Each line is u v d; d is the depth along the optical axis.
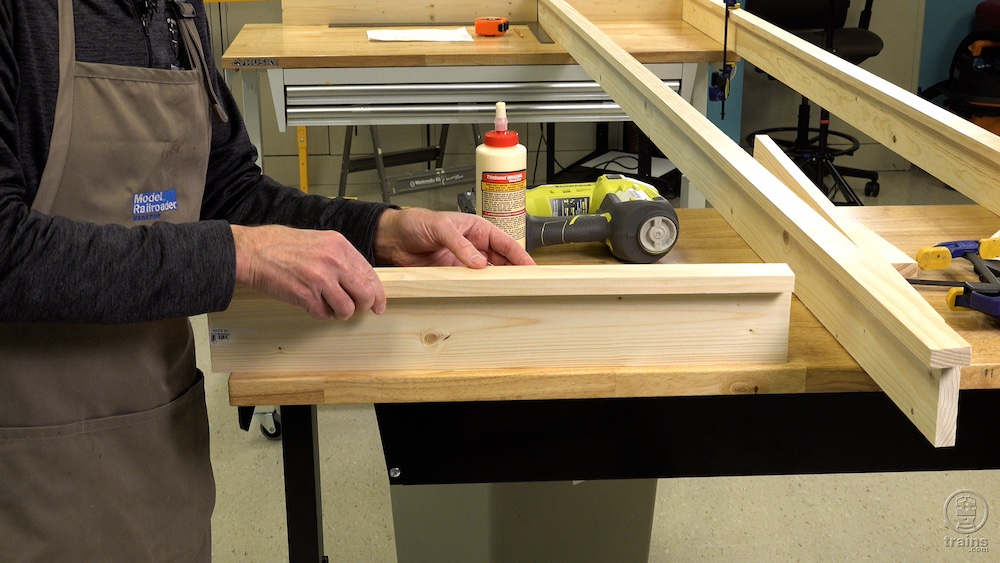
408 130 4.68
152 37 1.01
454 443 1.14
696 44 2.52
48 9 0.90
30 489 0.99
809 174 4.36
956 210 1.49
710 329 1.02
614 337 1.02
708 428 1.13
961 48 4.57
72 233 0.84
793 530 2.18
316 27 2.90
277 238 0.93
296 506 1.19
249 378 1.03
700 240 1.43
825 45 3.87
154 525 1.09
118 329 1.00
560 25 2.45
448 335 1.02
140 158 0.99
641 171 3.97
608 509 1.60
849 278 0.99
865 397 1.12
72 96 0.93
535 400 1.12
